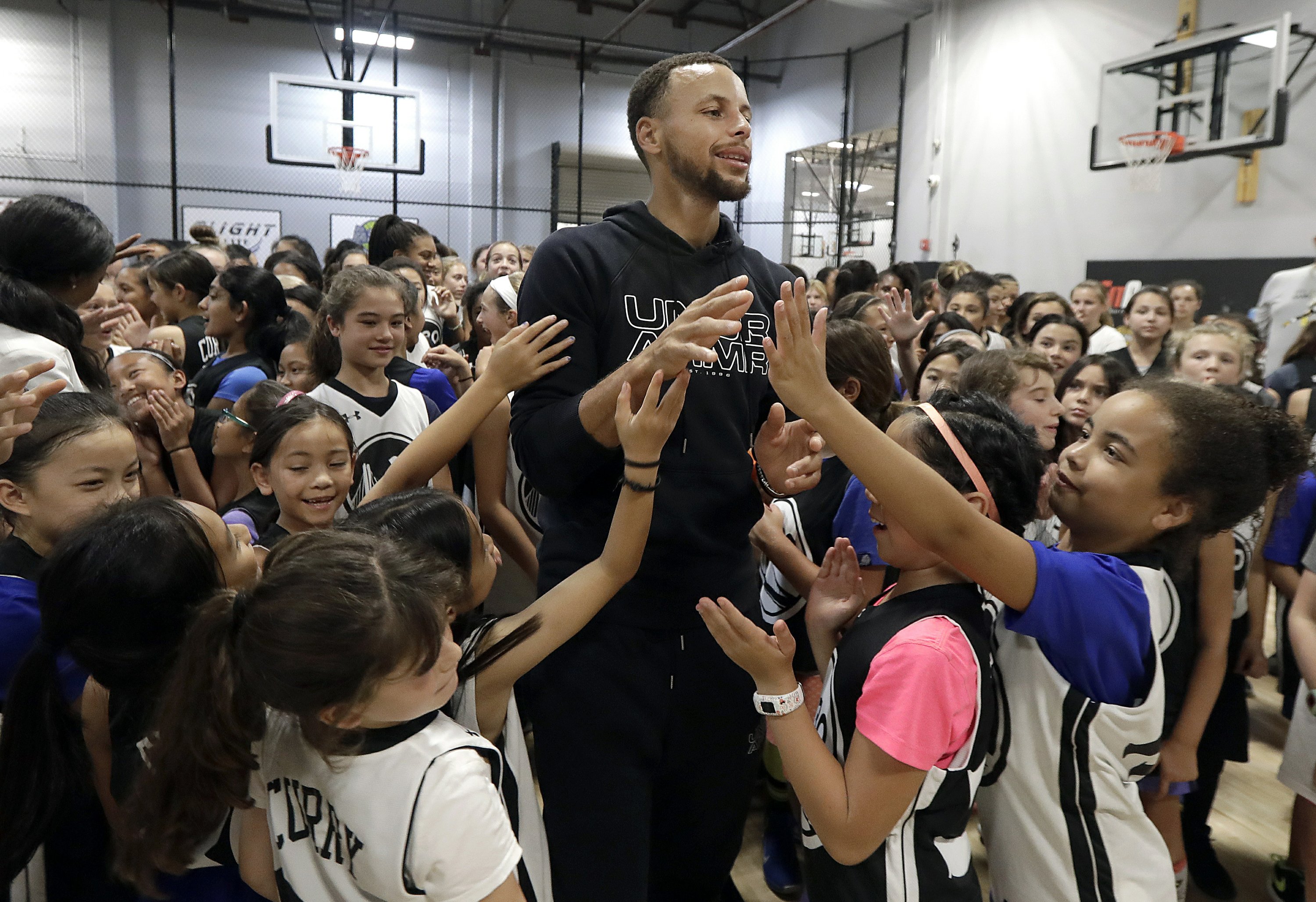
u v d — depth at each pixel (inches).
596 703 47.8
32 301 60.7
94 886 39.9
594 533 48.9
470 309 127.0
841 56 381.7
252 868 36.5
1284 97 205.6
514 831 42.7
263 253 367.2
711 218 51.1
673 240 49.7
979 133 315.3
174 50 347.6
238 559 46.1
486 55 393.1
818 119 400.2
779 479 52.3
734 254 52.2
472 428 48.4
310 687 28.6
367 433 73.7
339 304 73.5
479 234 401.1
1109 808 39.9
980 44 314.7
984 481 39.9
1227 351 91.8
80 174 336.8
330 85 337.4
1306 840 61.6
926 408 42.4
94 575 35.4
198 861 37.9
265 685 29.1
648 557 47.4
